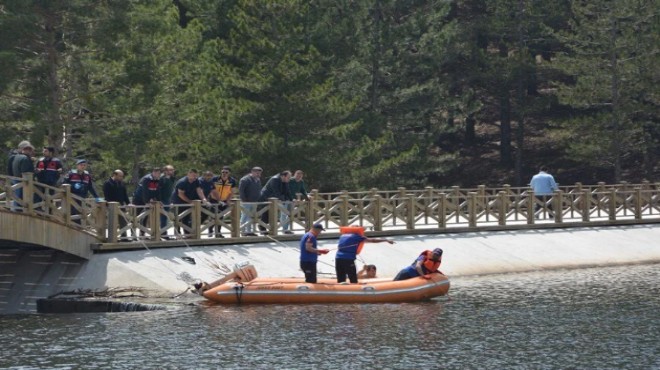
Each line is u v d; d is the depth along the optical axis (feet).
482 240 179.22
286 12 253.65
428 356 102.78
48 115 208.13
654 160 339.16
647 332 114.52
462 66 339.16
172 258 143.13
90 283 136.98
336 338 111.14
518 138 328.08
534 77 343.46
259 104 245.04
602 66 304.91
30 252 147.02
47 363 100.17
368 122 275.39
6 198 131.75
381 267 159.02
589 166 338.95
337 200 166.71
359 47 289.53
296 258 153.28
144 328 116.57
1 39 202.59
